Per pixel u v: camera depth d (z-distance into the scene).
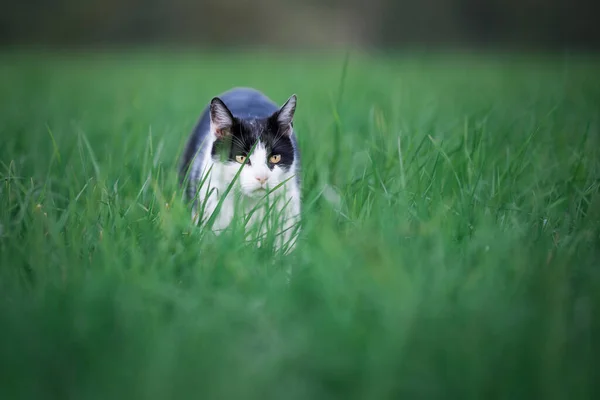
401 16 34.56
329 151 5.34
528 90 10.45
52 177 4.48
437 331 2.47
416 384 2.20
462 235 3.51
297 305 2.75
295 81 13.02
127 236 3.49
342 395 2.22
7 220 3.54
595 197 3.85
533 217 3.70
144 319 2.54
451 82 12.66
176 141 6.04
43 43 31.61
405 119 6.67
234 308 2.66
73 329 2.47
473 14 33.94
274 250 3.47
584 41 31.94
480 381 2.16
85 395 2.17
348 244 3.19
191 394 2.13
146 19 33.62
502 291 2.78
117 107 9.07
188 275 3.10
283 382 2.25
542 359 2.23
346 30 34.88
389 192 3.95
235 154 4.11
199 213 3.81
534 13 32.66
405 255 3.04
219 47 34.06
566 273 2.89
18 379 2.18
